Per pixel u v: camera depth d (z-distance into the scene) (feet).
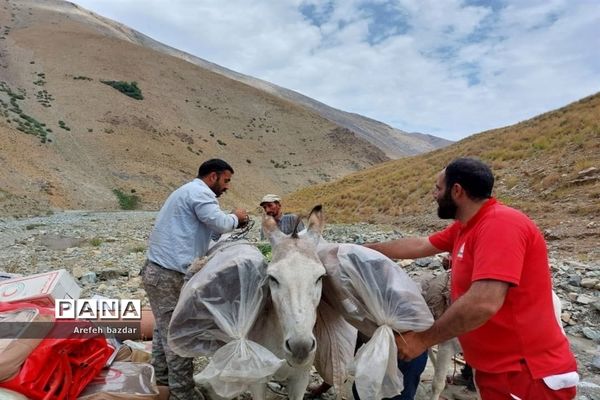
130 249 56.34
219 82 635.66
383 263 11.64
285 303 10.84
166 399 15.28
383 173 168.66
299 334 10.37
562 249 46.47
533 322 10.00
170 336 12.13
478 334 10.56
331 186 176.86
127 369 15.51
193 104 547.08
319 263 11.58
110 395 13.85
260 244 32.07
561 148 87.45
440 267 35.22
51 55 527.40
